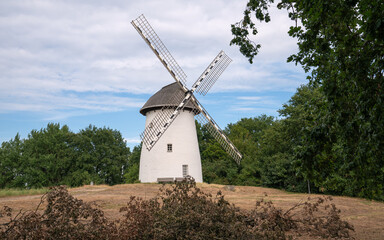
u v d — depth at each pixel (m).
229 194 24.78
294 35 7.77
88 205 6.69
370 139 6.55
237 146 46.81
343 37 6.97
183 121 33.69
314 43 7.75
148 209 7.21
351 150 7.43
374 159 6.97
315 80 8.60
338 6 6.52
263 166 37.75
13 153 50.59
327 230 9.32
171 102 31.67
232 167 43.84
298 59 8.64
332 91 7.17
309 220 9.68
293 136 34.25
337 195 28.78
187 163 32.88
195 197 7.73
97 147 50.34
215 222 6.51
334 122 7.78
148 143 31.12
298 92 38.62
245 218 8.89
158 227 6.38
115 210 13.52
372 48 6.50
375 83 6.45
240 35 11.36
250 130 63.56
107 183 52.53
